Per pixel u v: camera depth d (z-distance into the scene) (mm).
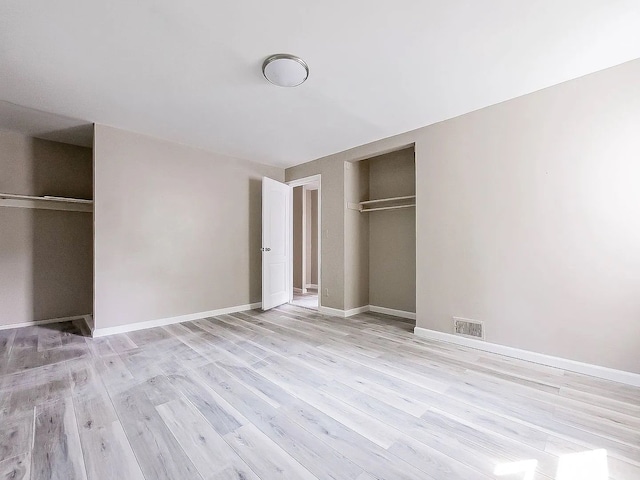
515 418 1671
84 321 3768
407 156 4129
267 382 2104
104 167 3201
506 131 2645
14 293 3502
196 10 1631
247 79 2338
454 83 2391
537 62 2115
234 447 1434
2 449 1411
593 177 2230
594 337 2211
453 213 2969
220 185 4199
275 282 4637
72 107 2801
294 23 1740
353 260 4234
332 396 1911
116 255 3268
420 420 1654
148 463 1328
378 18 1703
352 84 2408
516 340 2566
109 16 1669
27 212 3604
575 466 1310
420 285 3215
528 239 2518
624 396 1906
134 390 1982
